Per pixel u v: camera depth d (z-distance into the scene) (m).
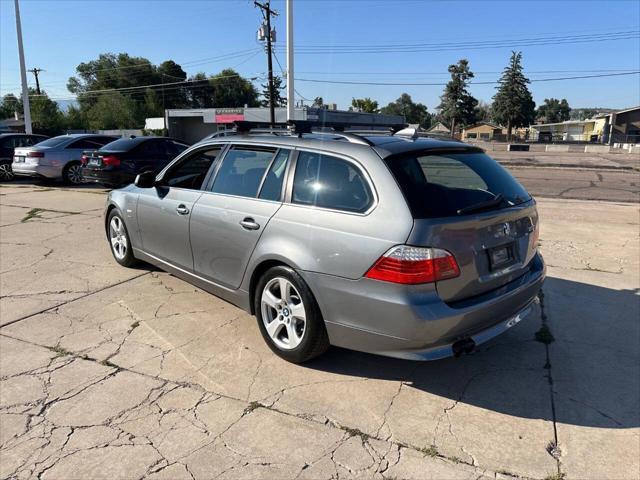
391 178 3.01
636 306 4.66
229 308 4.55
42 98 69.69
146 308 4.53
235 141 4.13
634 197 12.56
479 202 3.14
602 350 3.80
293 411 2.98
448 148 3.50
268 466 2.52
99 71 100.56
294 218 3.37
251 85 107.56
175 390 3.19
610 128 66.25
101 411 2.96
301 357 3.42
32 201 10.73
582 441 2.74
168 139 12.13
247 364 3.53
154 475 2.45
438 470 2.50
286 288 3.44
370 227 2.97
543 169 22.66
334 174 3.29
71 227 7.97
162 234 4.72
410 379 3.37
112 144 11.64
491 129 92.44
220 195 4.05
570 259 6.21
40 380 3.29
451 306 2.90
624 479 2.45
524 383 3.33
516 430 2.83
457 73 83.19
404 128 4.14
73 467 2.50
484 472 2.49
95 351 3.70
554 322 4.30
